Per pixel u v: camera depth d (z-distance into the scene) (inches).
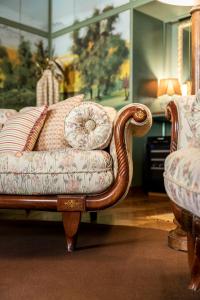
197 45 65.2
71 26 178.5
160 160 144.5
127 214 97.0
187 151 37.9
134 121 59.0
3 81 167.8
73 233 58.8
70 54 179.3
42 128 73.0
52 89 171.9
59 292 40.6
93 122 61.6
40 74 181.9
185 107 56.5
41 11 185.3
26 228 78.9
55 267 50.1
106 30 162.6
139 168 159.8
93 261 53.1
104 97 163.3
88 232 73.8
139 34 154.7
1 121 83.3
